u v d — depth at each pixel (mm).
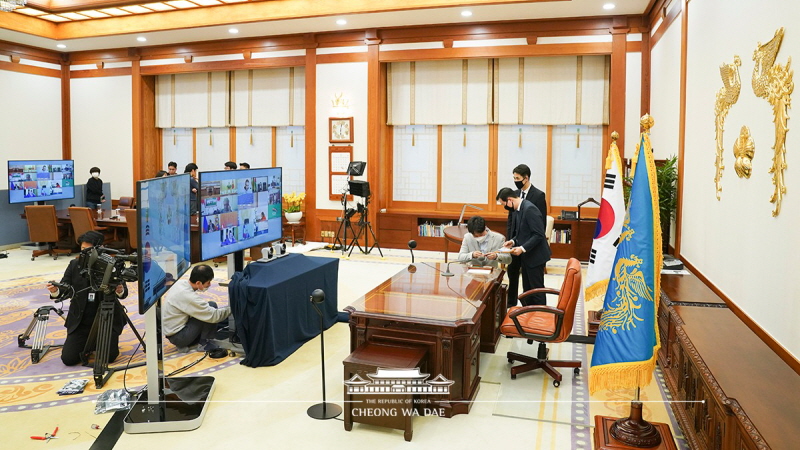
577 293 4176
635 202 3172
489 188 10008
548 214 9742
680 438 3561
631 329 3109
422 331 3896
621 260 3180
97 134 11883
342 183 10305
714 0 4551
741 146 3740
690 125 5453
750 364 2975
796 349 2877
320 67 10219
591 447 3459
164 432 3646
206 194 4953
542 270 5461
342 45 10047
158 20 9812
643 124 3225
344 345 5301
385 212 10180
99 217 9586
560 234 9281
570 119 9406
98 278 4547
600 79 9242
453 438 3582
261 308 4707
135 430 3629
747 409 2453
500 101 9688
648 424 3277
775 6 3182
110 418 3844
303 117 10836
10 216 10336
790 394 2607
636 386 3100
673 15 6438
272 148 11242
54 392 4262
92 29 10266
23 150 11219
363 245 10305
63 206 11398
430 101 10023
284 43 10383
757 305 3463
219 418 3838
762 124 3383
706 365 2965
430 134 10234
